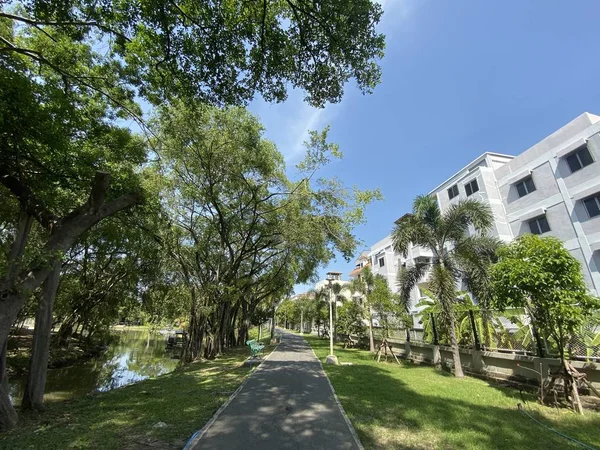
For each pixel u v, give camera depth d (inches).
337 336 1424.7
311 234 731.4
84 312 945.5
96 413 266.5
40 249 265.0
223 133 591.2
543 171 754.2
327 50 270.7
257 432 219.0
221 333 952.3
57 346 860.0
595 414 275.1
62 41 353.4
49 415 270.2
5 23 350.9
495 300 366.9
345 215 736.3
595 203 651.5
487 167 916.0
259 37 270.1
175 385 392.5
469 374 505.4
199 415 256.4
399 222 569.9
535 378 387.9
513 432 227.1
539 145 779.4
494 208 845.8
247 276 864.9
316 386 378.9
